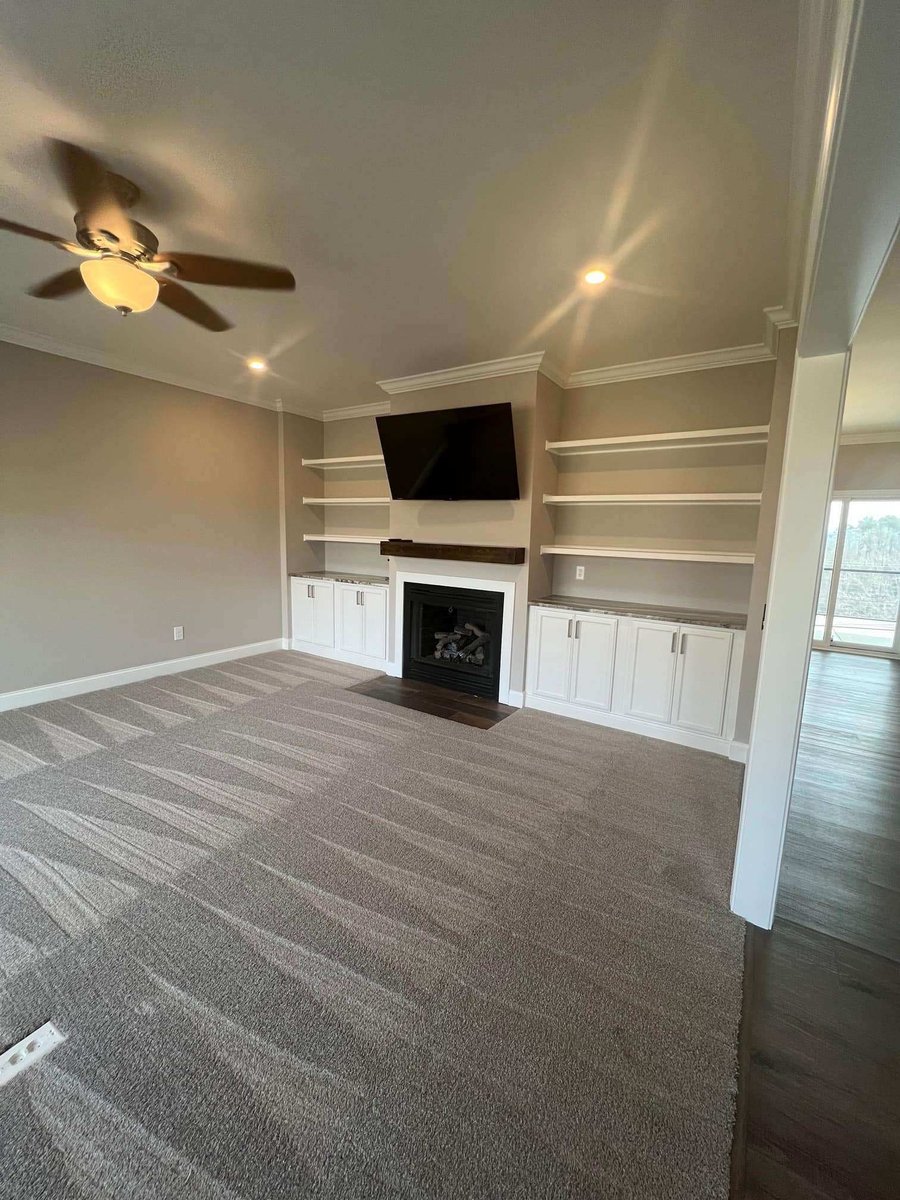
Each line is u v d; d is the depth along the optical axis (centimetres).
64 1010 150
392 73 142
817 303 137
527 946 178
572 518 423
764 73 137
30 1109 125
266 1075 134
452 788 282
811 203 170
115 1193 110
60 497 380
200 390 461
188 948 173
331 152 173
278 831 239
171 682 443
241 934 179
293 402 525
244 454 506
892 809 277
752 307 279
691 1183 115
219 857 219
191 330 331
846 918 198
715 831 247
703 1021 153
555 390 397
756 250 222
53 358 367
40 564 375
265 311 294
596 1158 119
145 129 164
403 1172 115
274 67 141
